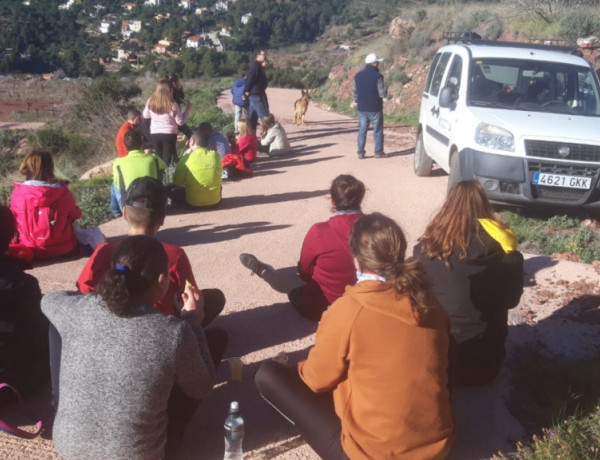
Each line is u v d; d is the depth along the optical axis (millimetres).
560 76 8883
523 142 7715
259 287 6145
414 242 7562
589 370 4680
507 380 4605
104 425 3215
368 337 3152
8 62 75375
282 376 3689
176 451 3602
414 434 3160
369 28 95375
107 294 3186
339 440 3436
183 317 4004
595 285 6266
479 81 8891
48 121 30344
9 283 3953
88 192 9195
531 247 7379
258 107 14602
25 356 4098
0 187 11422
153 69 66188
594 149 7664
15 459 3758
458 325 4164
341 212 5051
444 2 31875
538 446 3729
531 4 24297
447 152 8992
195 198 8594
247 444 3939
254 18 100375
